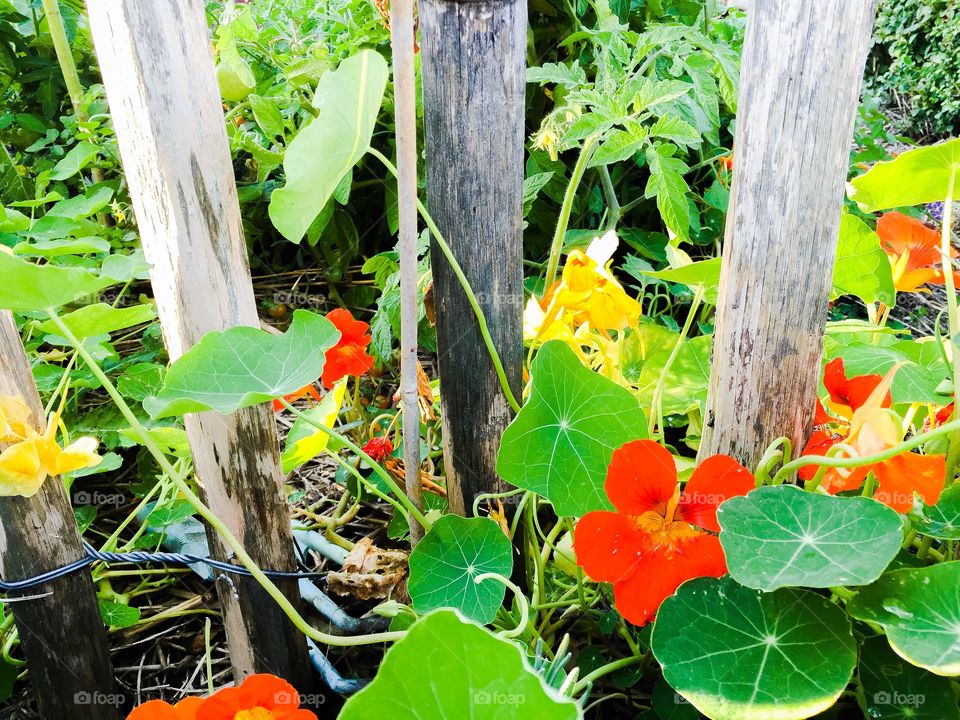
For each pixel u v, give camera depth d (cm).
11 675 34
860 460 23
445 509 39
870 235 32
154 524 38
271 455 29
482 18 26
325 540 42
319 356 27
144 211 25
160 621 39
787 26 21
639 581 25
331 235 65
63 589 29
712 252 68
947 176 29
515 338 31
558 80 43
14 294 23
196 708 24
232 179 26
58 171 56
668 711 27
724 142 71
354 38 60
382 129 63
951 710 23
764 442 27
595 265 32
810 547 21
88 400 53
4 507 27
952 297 30
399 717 17
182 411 24
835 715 27
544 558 36
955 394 28
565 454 28
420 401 38
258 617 31
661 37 44
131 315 26
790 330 25
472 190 28
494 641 16
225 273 26
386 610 31
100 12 23
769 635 23
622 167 61
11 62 69
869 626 26
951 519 26
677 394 40
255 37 58
